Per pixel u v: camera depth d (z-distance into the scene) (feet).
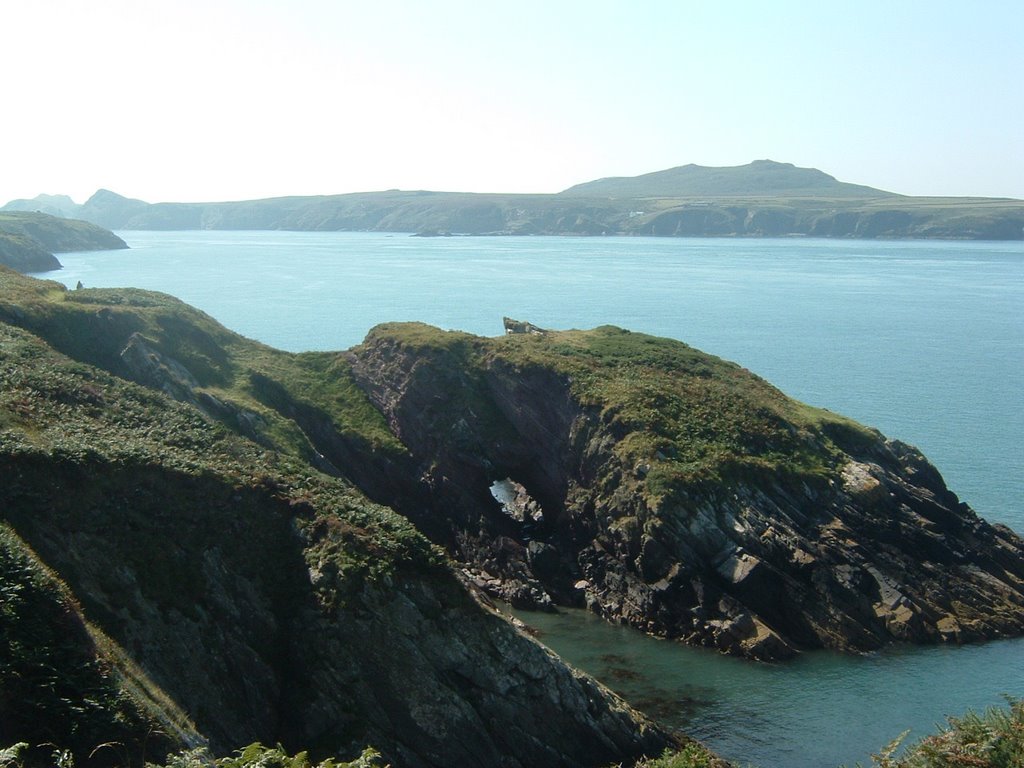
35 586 86.43
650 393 216.13
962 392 351.05
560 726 121.70
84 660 82.84
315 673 114.62
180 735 83.51
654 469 189.57
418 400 232.32
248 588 121.90
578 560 194.70
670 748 125.59
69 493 115.96
